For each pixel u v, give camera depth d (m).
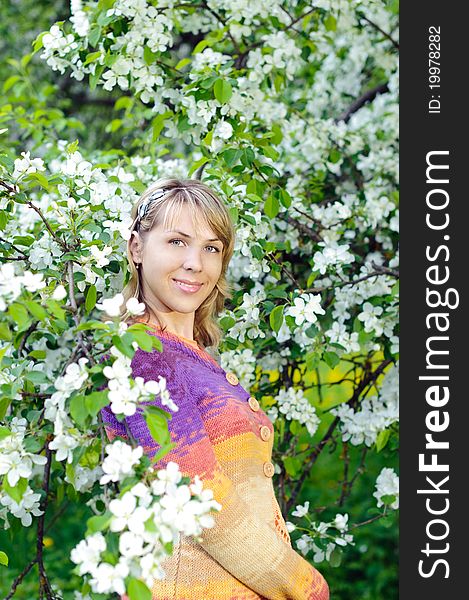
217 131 2.56
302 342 2.65
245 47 3.24
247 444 1.76
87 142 5.70
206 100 2.57
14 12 5.75
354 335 2.66
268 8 2.94
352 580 4.29
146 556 1.39
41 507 2.30
